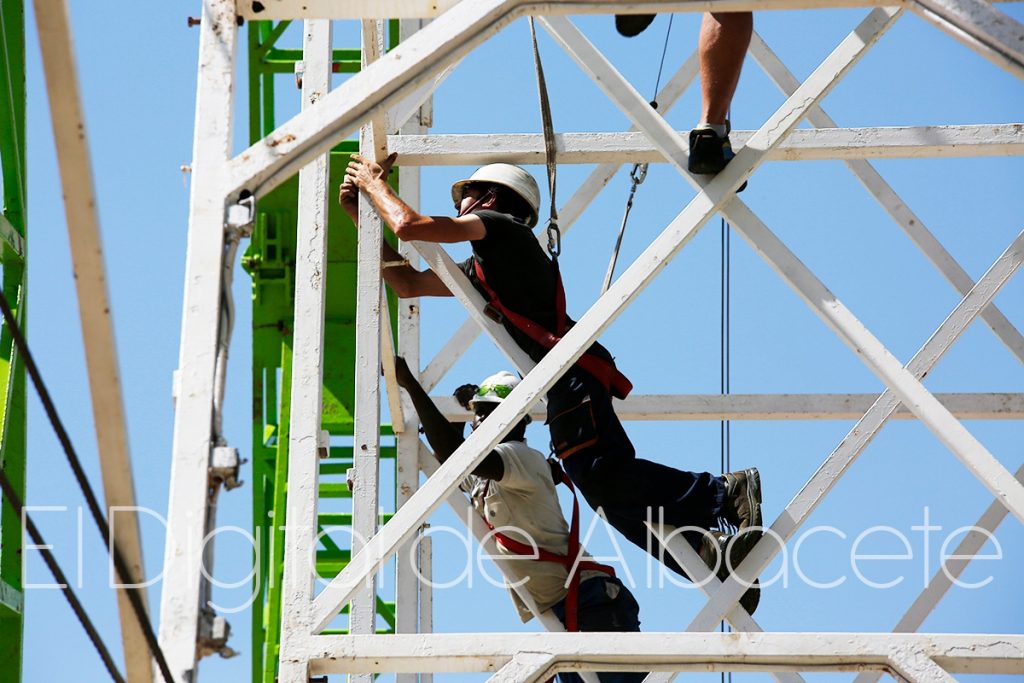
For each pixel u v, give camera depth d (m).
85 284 5.28
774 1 6.97
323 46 9.30
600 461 9.98
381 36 9.98
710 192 7.87
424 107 12.12
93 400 5.40
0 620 11.72
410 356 11.88
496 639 7.30
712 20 8.21
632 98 8.17
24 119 13.03
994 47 6.85
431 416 10.40
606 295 7.79
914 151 10.52
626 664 7.31
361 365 9.38
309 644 7.31
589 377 10.16
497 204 10.67
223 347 6.29
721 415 11.78
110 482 5.54
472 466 7.61
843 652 7.23
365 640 7.32
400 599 11.33
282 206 19.92
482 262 10.12
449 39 6.78
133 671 5.80
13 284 12.60
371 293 9.52
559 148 10.73
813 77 8.05
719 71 8.15
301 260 8.34
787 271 7.79
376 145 10.48
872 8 7.84
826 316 7.67
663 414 11.79
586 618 10.22
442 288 10.98
